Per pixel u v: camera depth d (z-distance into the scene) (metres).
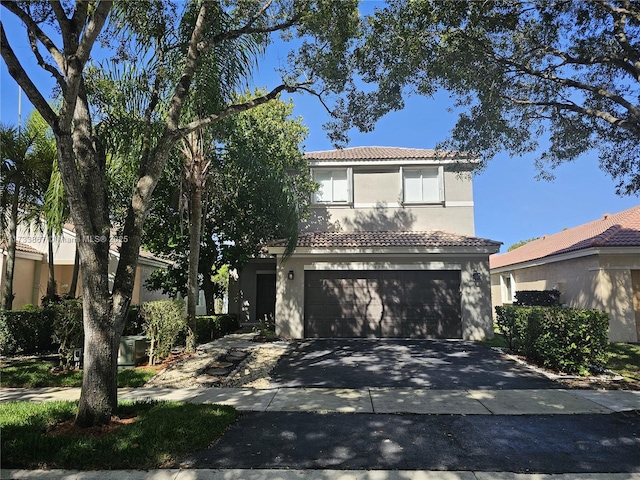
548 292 17.86
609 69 11.31
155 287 18.48
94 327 6.16
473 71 10.31
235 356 11.70
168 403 7.23
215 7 8.84
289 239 14.31
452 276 14.91
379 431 6.13
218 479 4.64
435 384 8.91
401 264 14.96
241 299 22.09
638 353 11.99
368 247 14.75
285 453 5.32
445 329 14.64
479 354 11.98
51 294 14.40
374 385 8.85
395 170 17.98
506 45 10.65
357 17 8.84
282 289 15.07
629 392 8.32
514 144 12.50
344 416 6.82
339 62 9.28
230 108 8.15
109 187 12.07
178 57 9.52
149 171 6.89
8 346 11.21
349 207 17.89
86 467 4.89
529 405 7.45
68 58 5.68
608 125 11.55
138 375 9.50
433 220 17.59
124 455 5.05
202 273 18.23
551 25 9.80
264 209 16.41
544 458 5.22
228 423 6.36
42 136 13.08
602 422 6.58
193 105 10.35
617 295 14.34
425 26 9.09
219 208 16.64
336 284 15.10
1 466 4.86
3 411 6.56
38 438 5.38
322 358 11.47
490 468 4.93
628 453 5.38
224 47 9.55
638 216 16.83
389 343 13.70
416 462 5.09
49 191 9.88
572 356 9.86
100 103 8.80
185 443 5.38
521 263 21.84
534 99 11.86
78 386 8.78
